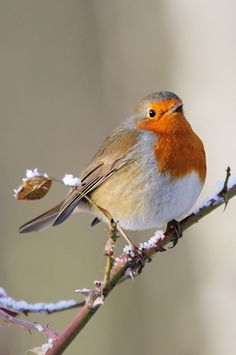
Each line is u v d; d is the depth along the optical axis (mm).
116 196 7969
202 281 12281
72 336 5285
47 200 16172
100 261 15516
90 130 16266
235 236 11734
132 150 7832
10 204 16062
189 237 12445
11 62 17297
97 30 16125
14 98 17016
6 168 16375
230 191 6406
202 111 12070
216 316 11961
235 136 11711
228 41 11984
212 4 12188
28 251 15586
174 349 12984
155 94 7883
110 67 15664
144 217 7887
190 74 12484
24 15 17484
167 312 13227
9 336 12375
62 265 15492
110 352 14000
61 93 16766
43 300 15219
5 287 15250
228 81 11906
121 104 15430
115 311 13938
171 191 7680
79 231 15750
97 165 8102
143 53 14805
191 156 7609
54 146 16578
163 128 7711
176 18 13109
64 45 16891
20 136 16688
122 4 15336
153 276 13383
